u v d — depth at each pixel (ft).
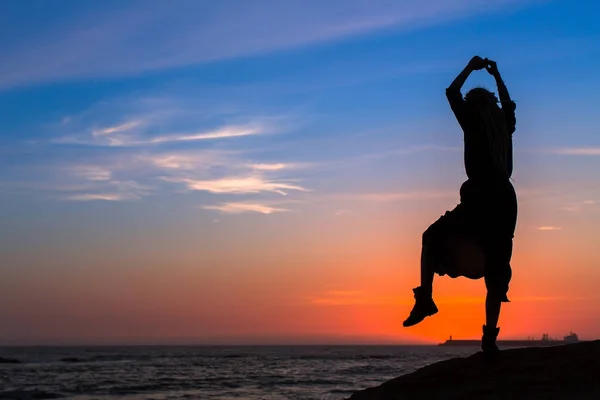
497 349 15.64
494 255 14.88
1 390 116.26
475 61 16.21
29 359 306.96
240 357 374.02
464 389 13.93
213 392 114.83
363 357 379.14
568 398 12.43
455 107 15.44
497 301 15.12
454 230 15.01
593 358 14.06
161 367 225.15
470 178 15.23
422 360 310.86
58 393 112.37
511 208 14.96
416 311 14.97
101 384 133.80
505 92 16.28
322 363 267.59
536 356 15.01
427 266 15.06
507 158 15.48
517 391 13.11
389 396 14.76
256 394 109.60
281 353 515.09
